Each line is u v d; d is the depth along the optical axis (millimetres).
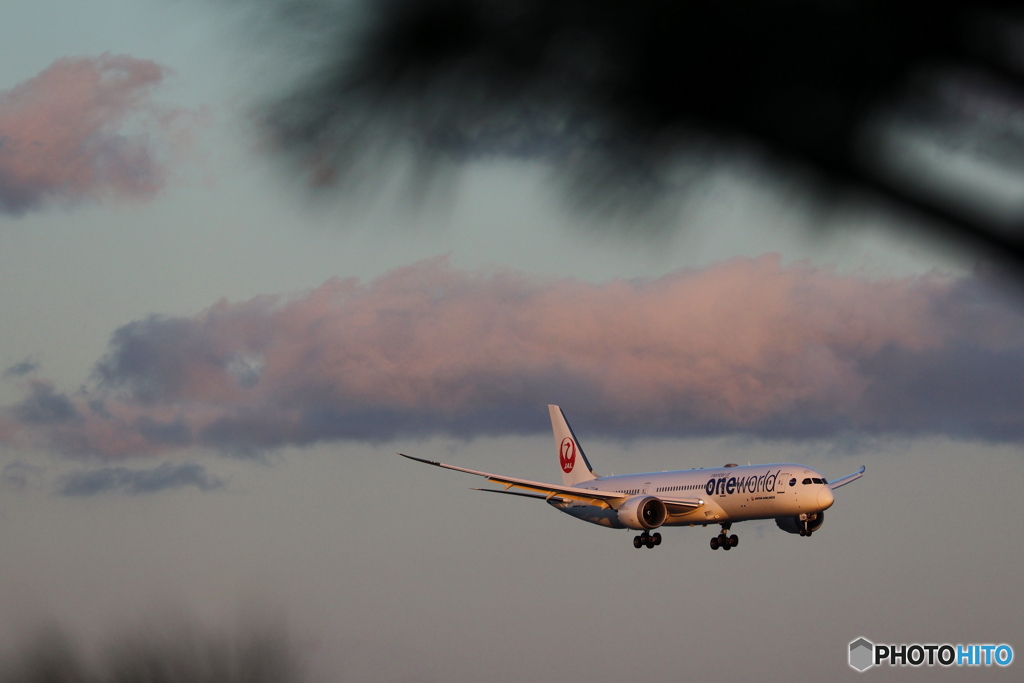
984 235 1890
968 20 1862
